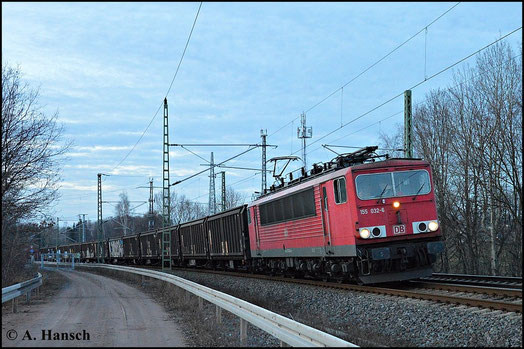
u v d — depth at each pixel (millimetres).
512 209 28281
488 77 30078
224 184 46188
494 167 29234
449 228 33094
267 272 27125
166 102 32812
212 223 33875
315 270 20203
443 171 33906
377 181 16688
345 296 16297
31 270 44125
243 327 10898
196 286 16312
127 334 11484
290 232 21562
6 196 19250
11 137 18938
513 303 11484
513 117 28344
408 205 16734
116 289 26438
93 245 66125
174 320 13859
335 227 17594
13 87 19016
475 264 30625
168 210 33344
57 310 16469
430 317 11992
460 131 32969
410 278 16719
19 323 13438
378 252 16000
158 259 45625
